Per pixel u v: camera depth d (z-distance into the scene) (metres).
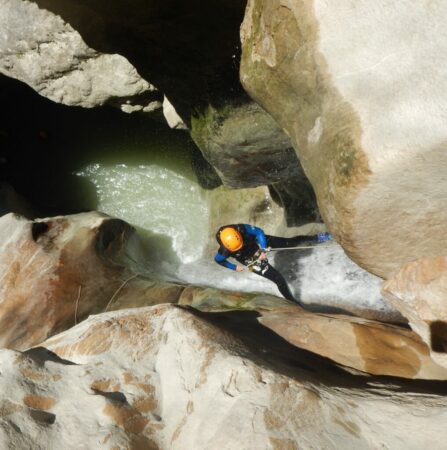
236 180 6.05
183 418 2.25
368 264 2.89
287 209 7.45
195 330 2.78
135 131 10.01
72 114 10.23
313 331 3.64
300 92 2.61
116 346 2.83
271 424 2.06
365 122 2.17
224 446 2.00
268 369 2.42
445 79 1.98
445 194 2.29
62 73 6.84
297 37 2.41
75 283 6.12
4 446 1.95
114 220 7.04
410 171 2.15
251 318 4.04
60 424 2.18
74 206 10.52
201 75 4.64
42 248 6.20
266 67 2.78
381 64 2.14
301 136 2.76
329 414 2.15
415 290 2.86
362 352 3.37
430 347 3.02
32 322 5.73
